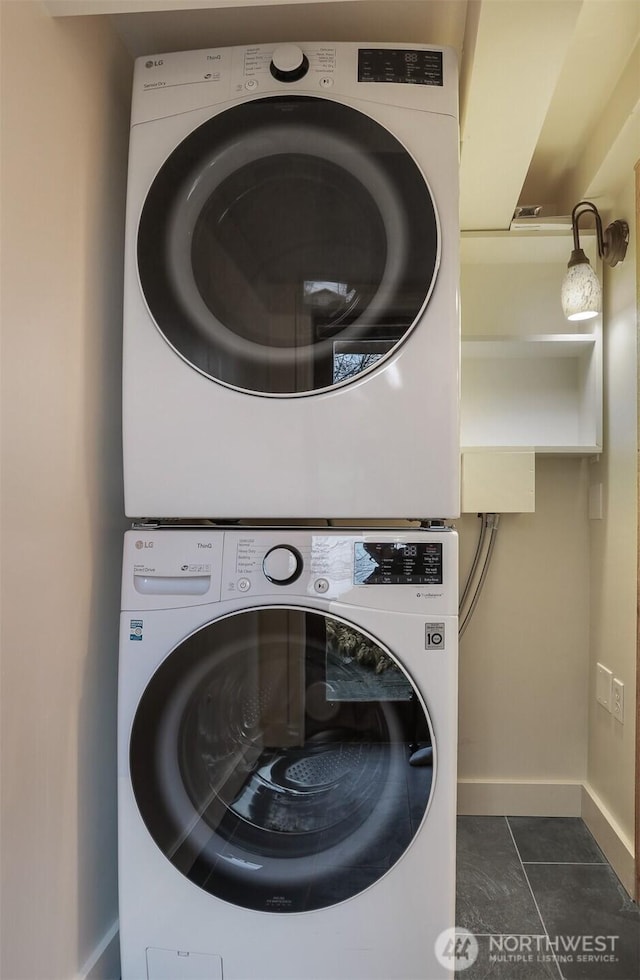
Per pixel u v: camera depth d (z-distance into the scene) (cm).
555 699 204
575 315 180
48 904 100
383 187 108
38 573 99
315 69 111
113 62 128
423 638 104
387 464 107
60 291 106
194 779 108
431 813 103
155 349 111
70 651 109
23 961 94
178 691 108
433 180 108
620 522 177
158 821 107
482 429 208
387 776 105
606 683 185
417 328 107
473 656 205
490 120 138
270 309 110
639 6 132
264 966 105
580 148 186
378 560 106
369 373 108
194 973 106
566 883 164
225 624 107
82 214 114
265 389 109
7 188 92
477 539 206
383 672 105
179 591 108
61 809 105
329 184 110
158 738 107
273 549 106
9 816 91
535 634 205
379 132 109
